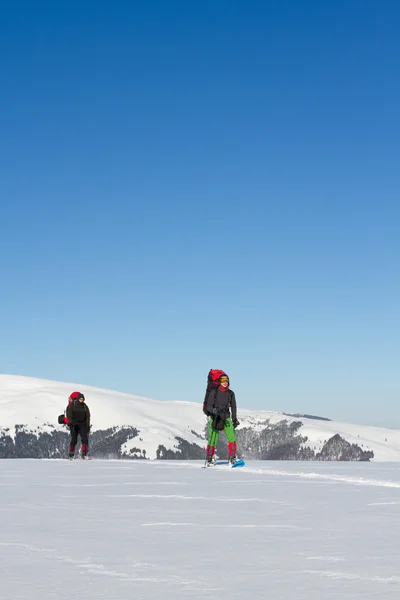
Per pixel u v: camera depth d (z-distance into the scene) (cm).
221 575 499
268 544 634
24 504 982
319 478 1487
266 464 2127
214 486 1280
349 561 549
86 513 877
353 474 1611
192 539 667
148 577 493
